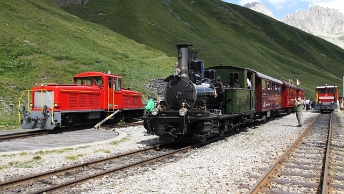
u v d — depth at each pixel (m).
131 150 12.20
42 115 17.58
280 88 30.36
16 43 33.22
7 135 15.66
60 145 13.05
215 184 7.59
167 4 128.38
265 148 12.68
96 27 61.97
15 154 11.05
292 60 135.00
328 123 24.92
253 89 19.67
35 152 11.44
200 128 12.84
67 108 18.34
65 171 8.77
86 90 19.77
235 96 15.83
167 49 82.06
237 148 12.66
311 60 152.62
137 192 6.99
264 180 7.67
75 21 59.56
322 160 10.48
